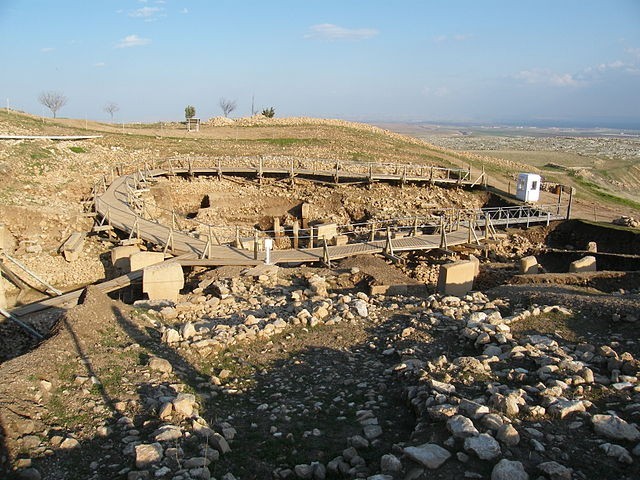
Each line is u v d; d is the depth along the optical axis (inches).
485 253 820.0
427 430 240.4
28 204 884.0
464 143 4913.9
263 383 336.8
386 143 1835.6
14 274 713.0
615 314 390.9
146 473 217.5
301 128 2031.3
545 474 199.2
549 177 1566.2
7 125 1412.4
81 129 1657.2
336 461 231.8
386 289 575.8
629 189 2037.4
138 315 418.0
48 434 248.2
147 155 1405.0
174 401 274.1
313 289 554.3
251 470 231.8
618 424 228.4
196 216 1144.2
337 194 1197.1
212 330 422.0
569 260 792.3
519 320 398.6
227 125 2087.8
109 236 860.0
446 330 399.5
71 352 331.3
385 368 348.8
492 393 268.8
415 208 1125.7
